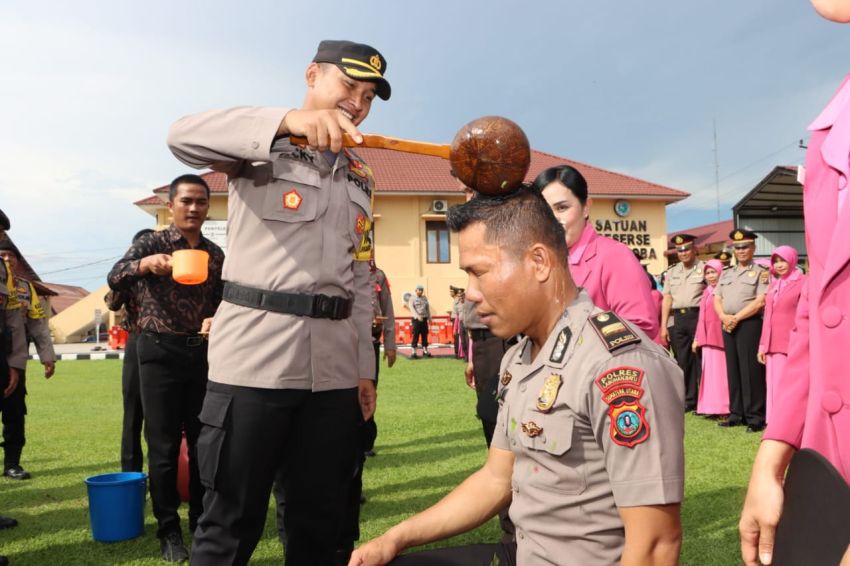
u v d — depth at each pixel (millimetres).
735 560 3176
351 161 2549
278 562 3344
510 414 1548
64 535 3791
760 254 21484
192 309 3580
